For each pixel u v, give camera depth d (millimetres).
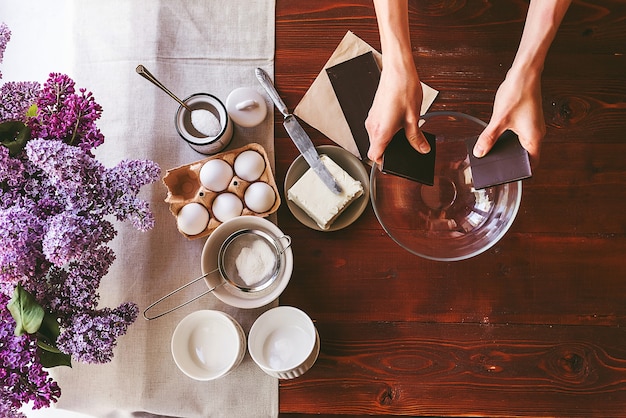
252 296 913
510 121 776
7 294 731
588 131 971
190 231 924
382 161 804
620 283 950
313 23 1006
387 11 793
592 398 938
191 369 919
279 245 906
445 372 950
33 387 717
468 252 908
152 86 1009
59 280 771
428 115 887
